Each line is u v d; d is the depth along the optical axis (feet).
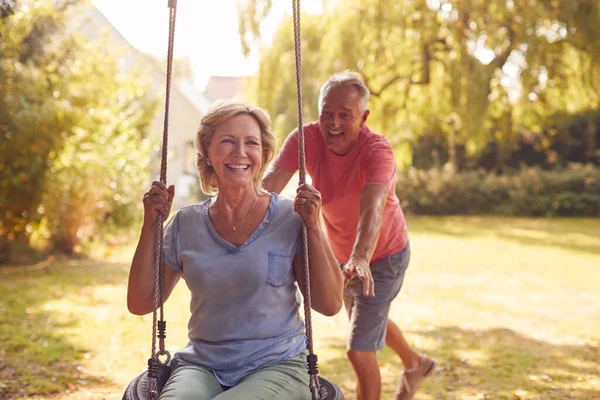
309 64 53.01
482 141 51.55
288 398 7.34
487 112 48.91
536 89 50.90
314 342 18.86
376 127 55.31
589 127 69.21
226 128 7.79
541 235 48.47
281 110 54.80
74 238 33.47
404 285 28.02
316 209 7.62
